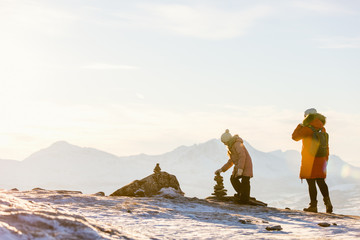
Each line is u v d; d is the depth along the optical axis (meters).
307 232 5.34
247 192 9.73
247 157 9.88
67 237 3.19
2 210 3.27
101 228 3.77
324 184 8.83
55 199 7.68
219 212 7.56
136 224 5.50
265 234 5.09
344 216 7.29
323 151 8.84
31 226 3.19
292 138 9.08
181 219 6.11
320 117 9.04
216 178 10.38
